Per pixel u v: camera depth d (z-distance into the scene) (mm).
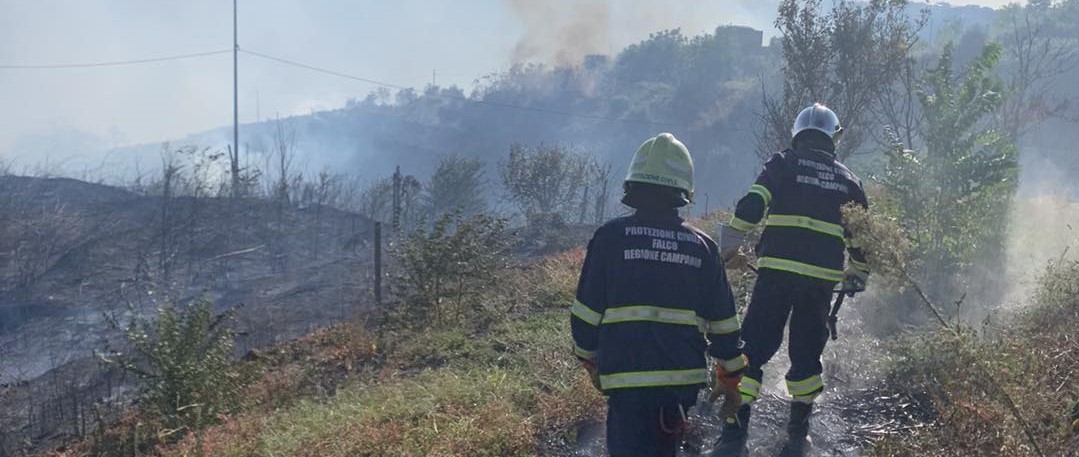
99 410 9836
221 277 20891
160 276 20766
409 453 5297
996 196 8219
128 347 12156
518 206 31172
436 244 10219
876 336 7020
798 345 5281
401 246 10852
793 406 5289
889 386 6000
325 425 6078
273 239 24000
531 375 6578
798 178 5113
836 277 5109
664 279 3684
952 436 4887
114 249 22547
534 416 5738
